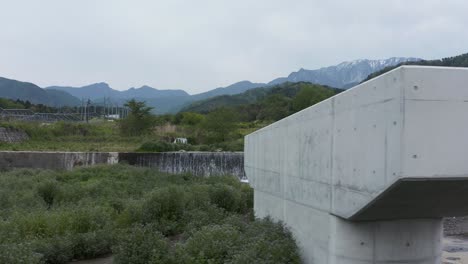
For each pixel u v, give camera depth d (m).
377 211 5.04
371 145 4.68
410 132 4.09
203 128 43.28
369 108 4.74
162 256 6.87
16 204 12.55
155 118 45.75
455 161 4.14
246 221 10.40
